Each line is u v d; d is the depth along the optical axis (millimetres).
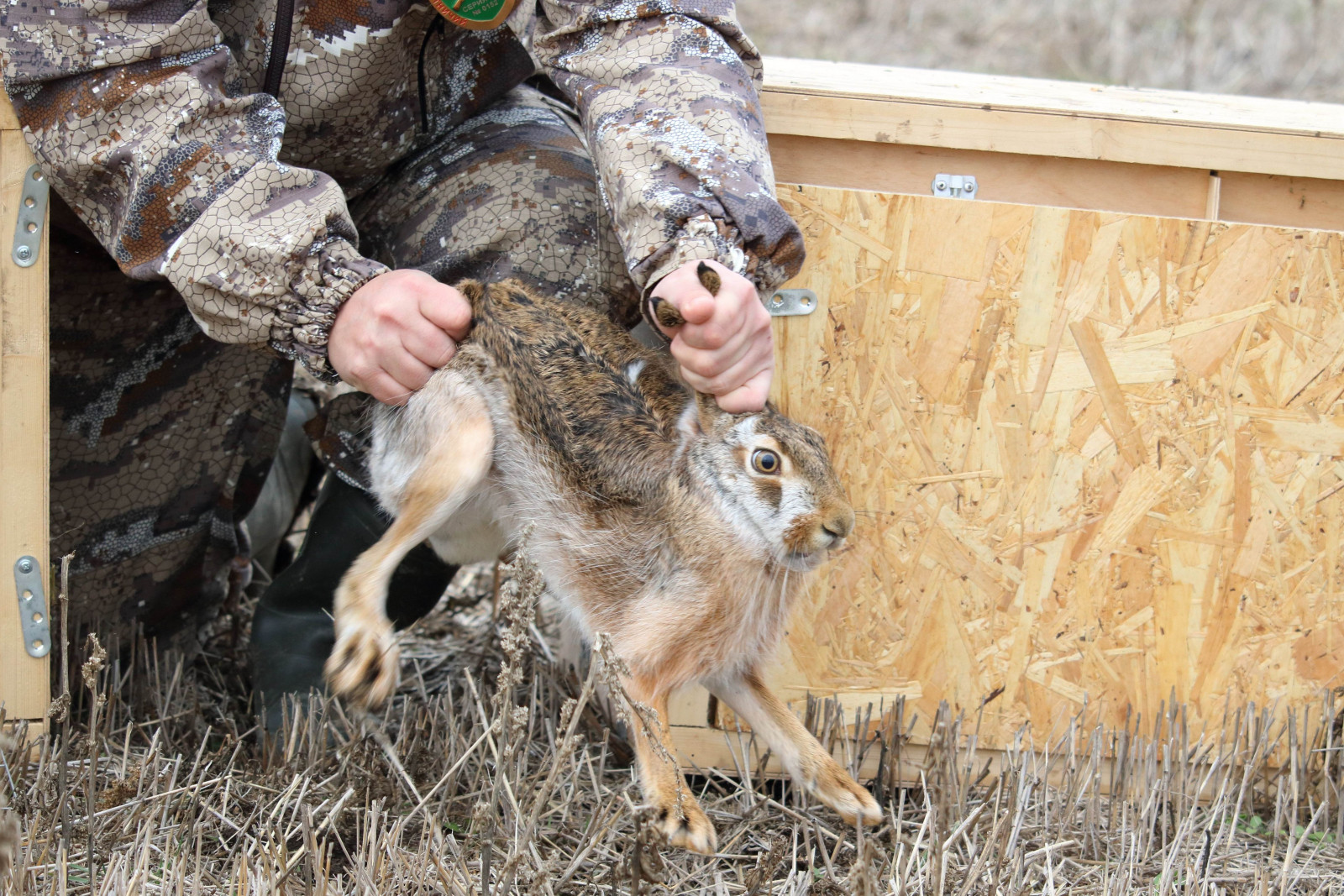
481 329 2234
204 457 2732
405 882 1941
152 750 2254
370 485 2484
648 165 2148
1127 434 2439
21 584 2299
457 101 2641
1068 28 6367
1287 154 2408
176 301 2615
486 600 3354
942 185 2469
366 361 2135
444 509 2188
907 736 2475
